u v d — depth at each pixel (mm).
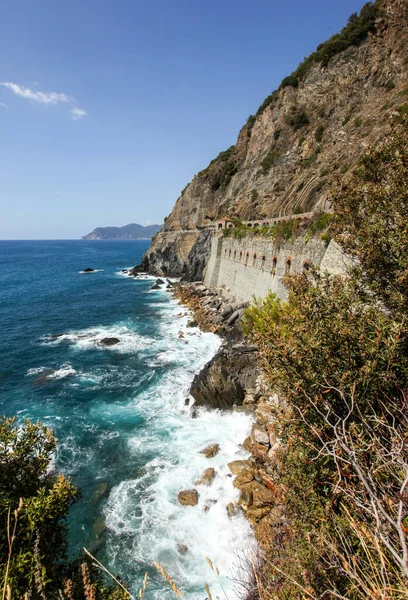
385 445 5105
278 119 71250
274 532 9109
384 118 43688
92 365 28031
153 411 20484
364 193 8695
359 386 6105
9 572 5004
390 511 3941
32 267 110750
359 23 58344
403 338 6121
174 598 9773
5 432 7297
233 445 16328
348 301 7621
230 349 23609
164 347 32062
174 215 99938
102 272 97562
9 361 29125
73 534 12273
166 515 12625
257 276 36125
